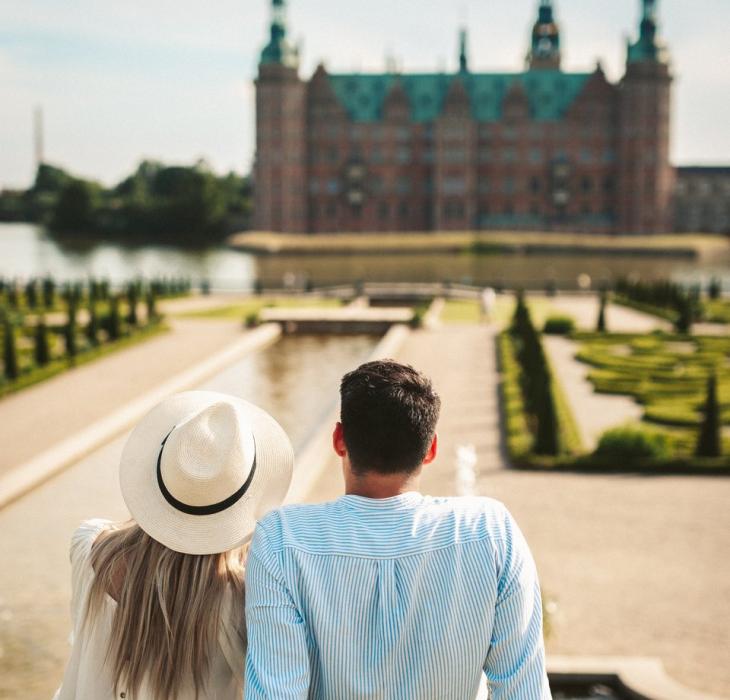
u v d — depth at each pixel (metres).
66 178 180.50
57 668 8.81
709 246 105.12
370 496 2.64
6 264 86.00
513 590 2.54
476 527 2.58
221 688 2.83
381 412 2.58
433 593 2.49
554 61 132.25
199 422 2.77
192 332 34.66
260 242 106.75
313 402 22.42
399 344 30.56
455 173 120.69
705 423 16.30
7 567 11.12
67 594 10.37
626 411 21.05
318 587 2.48
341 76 124.06
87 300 46.25
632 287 47.28
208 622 2.75
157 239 130.50
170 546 2.77
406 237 111.31
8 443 17.66
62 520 12.84
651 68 117.75
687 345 31.08
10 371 23.66
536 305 46.16
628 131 119.38
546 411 16.30
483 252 105.06
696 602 10.35
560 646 9.27
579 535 12.56
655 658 9.03
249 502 2.85
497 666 2.55
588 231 122.06
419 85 123.94
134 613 2.75
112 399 21.88
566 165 121.56
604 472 15.79
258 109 119.19
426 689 2.50
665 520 13.22
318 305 45.38
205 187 130.62
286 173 119.38
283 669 2.41
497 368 26.55
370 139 122.31
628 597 10.48
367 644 2.47
